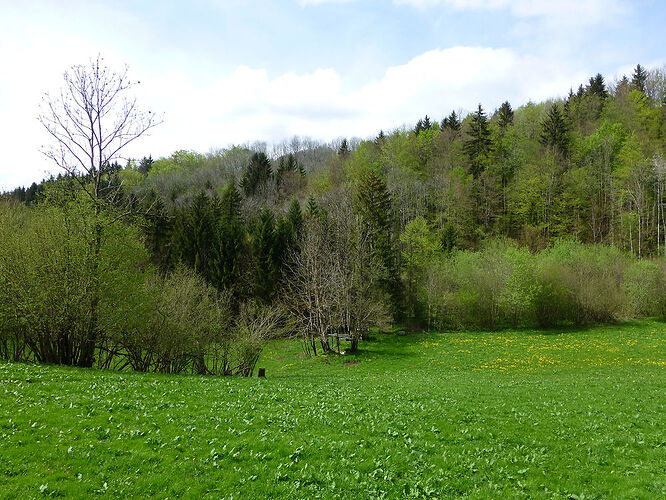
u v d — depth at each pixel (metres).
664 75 104.06
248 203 87.94
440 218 82.56
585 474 11.20
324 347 44.38
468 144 92.12
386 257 58.28
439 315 58.47
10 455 9.98
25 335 23.06
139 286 24.98
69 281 22.69
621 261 61.12
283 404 17.25
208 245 62.75
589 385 25.28
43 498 8.51
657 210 73.50
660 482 10.55
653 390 23.30
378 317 48.12
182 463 10.53
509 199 86.12
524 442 13.70
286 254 60.88
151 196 71.19
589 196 81.69
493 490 10.09
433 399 19.81
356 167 87.44
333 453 11.80
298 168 116.50
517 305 56.66
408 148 100.50
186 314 27.67
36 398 14.37
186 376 23.78
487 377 30.78
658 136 85.94
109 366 26.67
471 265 61.03
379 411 16.77
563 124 88.94
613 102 98.44
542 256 63.44
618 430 15.12
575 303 57.31
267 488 9.61
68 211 23.44
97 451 10.77
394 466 11.14
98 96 26.52
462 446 13.06
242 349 28.83
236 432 13.08
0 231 23.12
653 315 59.50
